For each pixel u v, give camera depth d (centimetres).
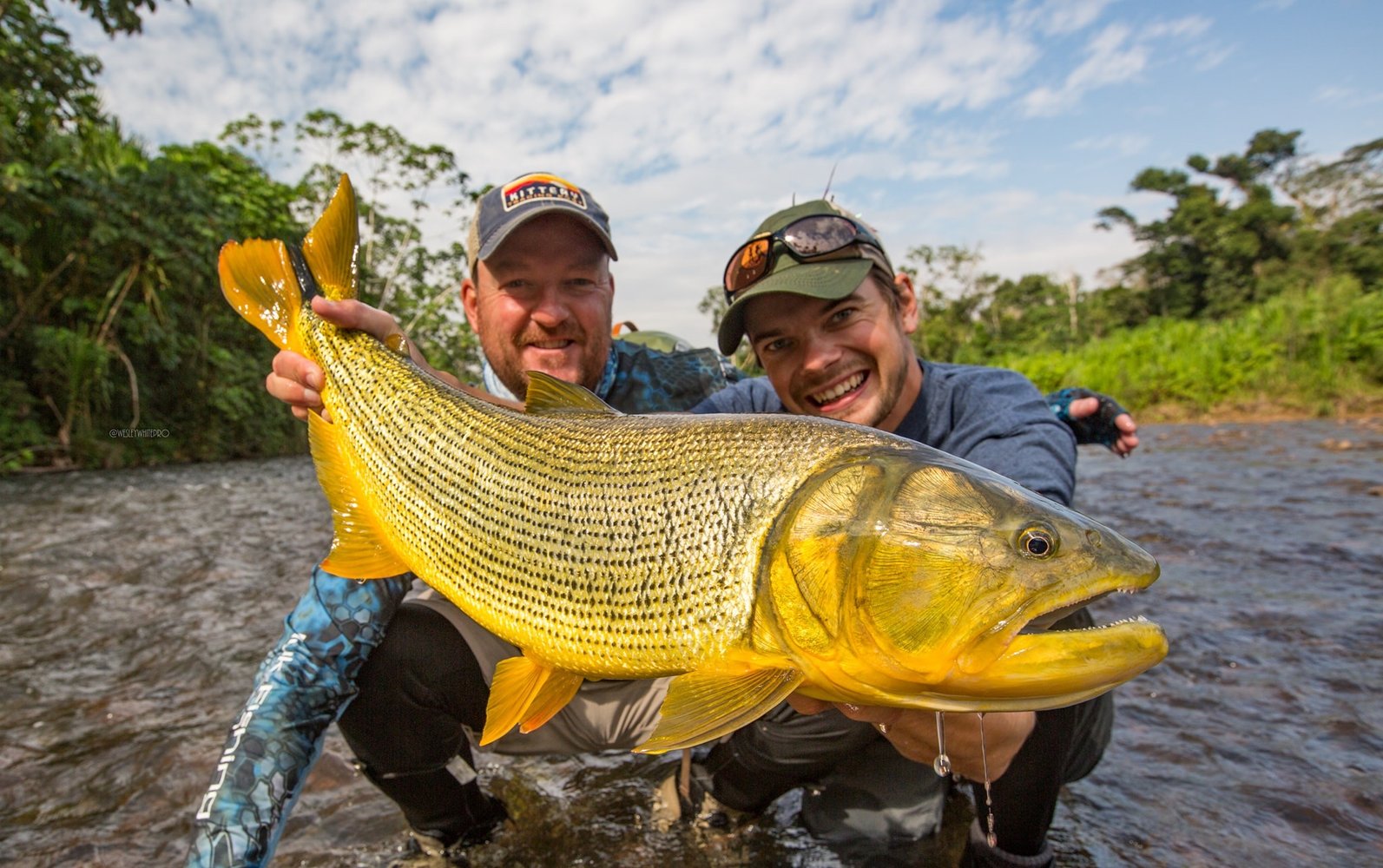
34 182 354
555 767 75
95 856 59
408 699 59
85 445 383
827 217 69
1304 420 443
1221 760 67
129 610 121
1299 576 119
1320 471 231
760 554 45
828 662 43
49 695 88
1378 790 61
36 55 375
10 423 358
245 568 151
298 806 67
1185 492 204
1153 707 78
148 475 350
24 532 188
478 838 62
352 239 71
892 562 42
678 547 48
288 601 127
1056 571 40
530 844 62
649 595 49
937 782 62
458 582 58
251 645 105
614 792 70
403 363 66
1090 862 55
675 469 49
